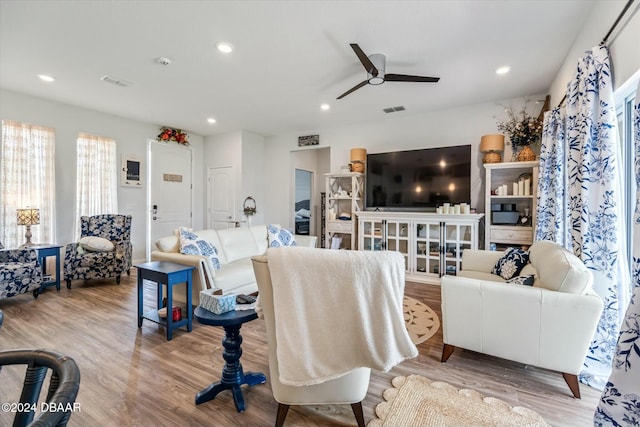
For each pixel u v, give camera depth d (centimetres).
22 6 230
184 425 163
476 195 465
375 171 523
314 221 765
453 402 181
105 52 302
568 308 184
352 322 137
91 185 491
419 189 486
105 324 295
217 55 307
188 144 648
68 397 54
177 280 272
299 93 413
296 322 135
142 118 539
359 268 136
